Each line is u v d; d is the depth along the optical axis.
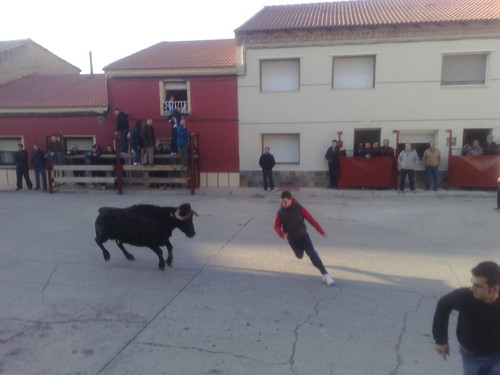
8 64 21.98
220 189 17.03
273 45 16.77
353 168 16.30
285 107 17.09
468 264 7.72
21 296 6.55
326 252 8.60
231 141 17.62
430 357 4.66
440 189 16.17
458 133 16.20
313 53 16.61
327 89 16.73
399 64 16.16
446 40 15.74
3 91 20.52
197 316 5.75
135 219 7.40
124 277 7.32
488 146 15.66
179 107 17.86
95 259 8.38
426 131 16.55
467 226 10.70
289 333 5.24
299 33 16.50
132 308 6.04
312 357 4.69
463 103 16.02
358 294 6.41
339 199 14.85
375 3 19.41
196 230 10.67
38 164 17.62
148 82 17.77
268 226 11.05
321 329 5.32
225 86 17.34
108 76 17.97
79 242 9.64
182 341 5.09
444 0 18.56
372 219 11.66
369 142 17.17
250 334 5.23
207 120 17.62
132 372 4.46
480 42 15.55
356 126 16.77
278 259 8.23
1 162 19.55
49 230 10.81
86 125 18.52
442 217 11.76
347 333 5.21
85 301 6.32
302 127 17.09
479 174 15.55
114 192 16.89
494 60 15.59
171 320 5.65
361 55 16.41
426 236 9.80
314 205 13.77
